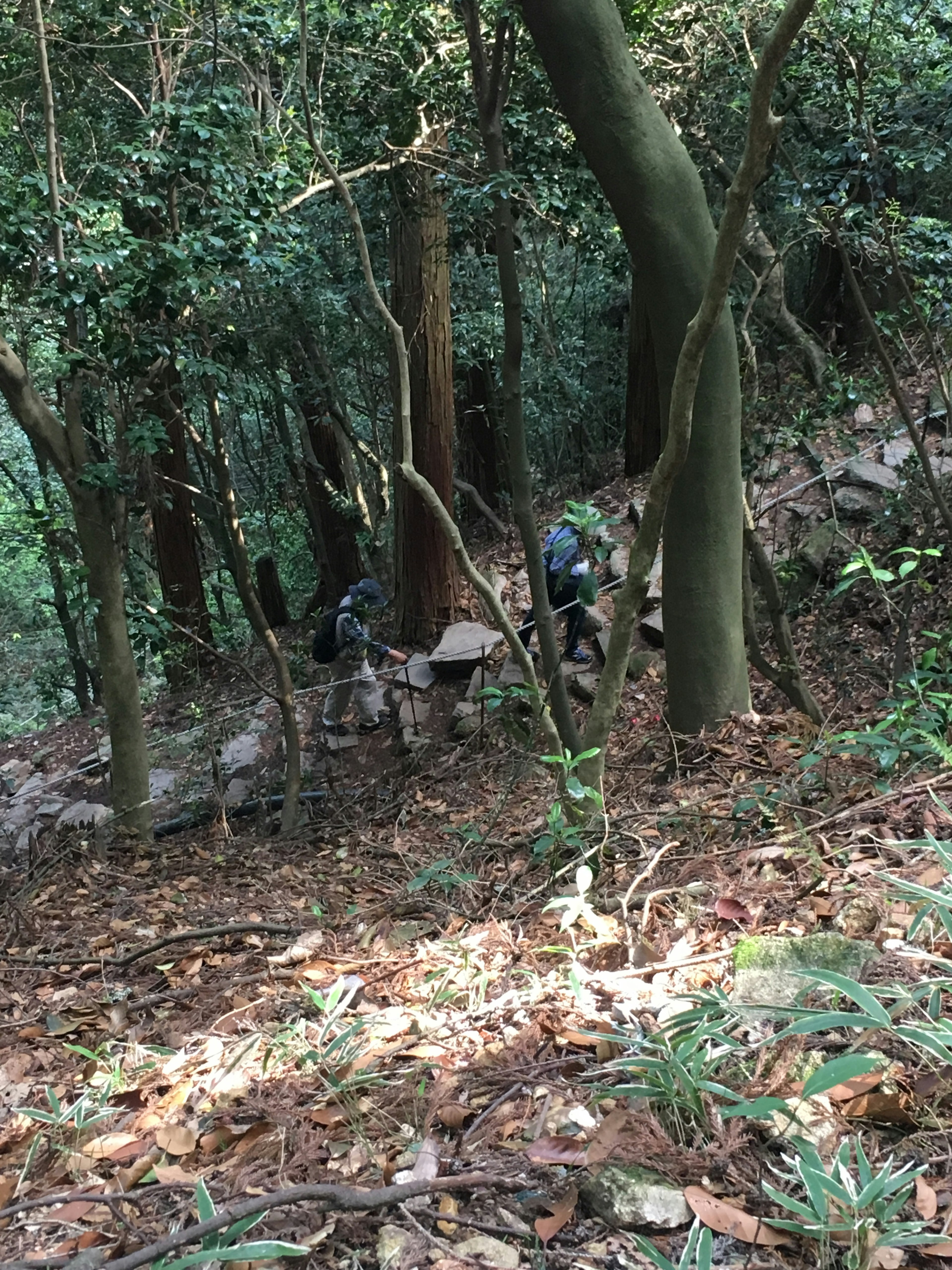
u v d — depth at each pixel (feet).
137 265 16.80
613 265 22.99
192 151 16.79
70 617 40.27
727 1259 4.61
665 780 15.43
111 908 15.58
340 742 28.50
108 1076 8.43
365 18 19.54
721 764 14.25
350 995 7.96
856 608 22.48
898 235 16.97
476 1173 5.48
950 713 11.05
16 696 51.03
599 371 42.80
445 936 10.38
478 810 18.16
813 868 8.88
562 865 11.20
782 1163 5.17
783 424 22.20
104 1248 5.21
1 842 28.89
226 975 11.24
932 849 7.11
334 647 27.53
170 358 18.30
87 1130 7.23
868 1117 5.39
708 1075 5.81
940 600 20.42
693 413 15.03
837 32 18.31
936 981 5.59
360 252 10.54
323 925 12.83
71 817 29.91
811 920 7.97
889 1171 4.49
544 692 22.56
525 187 17.52
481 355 35.19
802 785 11.79
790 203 19.19
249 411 43.88
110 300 16.10
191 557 37.68
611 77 13.65
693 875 9.89
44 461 31.04
